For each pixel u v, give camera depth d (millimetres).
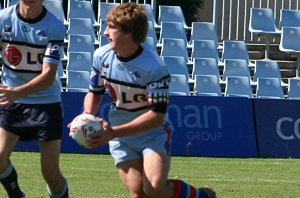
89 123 19703
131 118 20922
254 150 47875
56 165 24125
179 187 20656
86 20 61812
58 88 24234
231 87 57188
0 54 25516
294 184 35719
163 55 60688
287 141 48438
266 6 78000
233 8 78250
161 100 19938
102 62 20656
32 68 23672
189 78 59188
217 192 32250
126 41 19797
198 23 64750
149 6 65125
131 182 20719
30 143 46250
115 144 21016
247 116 48156
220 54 65875
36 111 23625
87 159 43688
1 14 23609
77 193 30875
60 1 63375
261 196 31516
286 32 64938
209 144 47469
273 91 57625
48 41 23266
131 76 20203
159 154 20375
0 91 22250
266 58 66062
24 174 36094
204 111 47688
